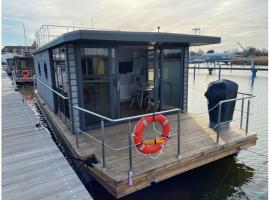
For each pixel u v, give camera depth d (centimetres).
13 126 648
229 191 416
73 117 497
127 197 393
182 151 394
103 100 523
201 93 1413
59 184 350
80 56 474
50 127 720
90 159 386
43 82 896
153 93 610
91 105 509
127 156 381
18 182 356
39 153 459
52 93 702
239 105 1014
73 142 451
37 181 359
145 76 696
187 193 407
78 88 486
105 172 330
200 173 455
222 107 493
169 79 614
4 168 399
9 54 4347
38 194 326
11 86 1650
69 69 473
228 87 486
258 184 430
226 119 504
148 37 450
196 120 573
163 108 618
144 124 346
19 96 1197
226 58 4447
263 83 1730
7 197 320
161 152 390
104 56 502
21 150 475
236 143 446
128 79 771
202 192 414
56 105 700
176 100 641
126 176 318
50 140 533
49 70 700
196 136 465
